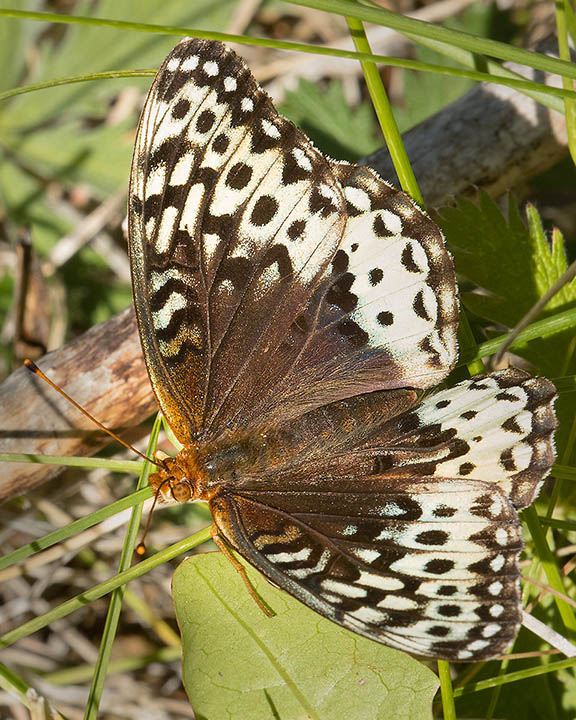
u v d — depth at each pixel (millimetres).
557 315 401
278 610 397
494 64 406
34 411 414
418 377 395
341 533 389
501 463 389
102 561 441
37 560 430
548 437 388
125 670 434
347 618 384
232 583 398
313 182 391
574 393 410
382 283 394
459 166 421
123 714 432
